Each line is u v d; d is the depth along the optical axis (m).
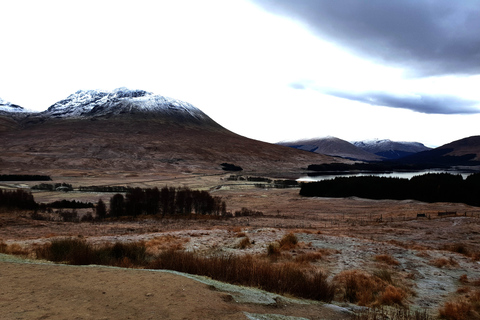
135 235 29.55
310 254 19.20
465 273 15.99
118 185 144.75
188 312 6.05
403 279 14.75
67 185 131.25
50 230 40.06
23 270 8.87
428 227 41.22
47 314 5.50
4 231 37.56
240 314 6.34
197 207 72.12
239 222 53.97
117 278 8.31
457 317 9.74
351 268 16.66
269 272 11.27
